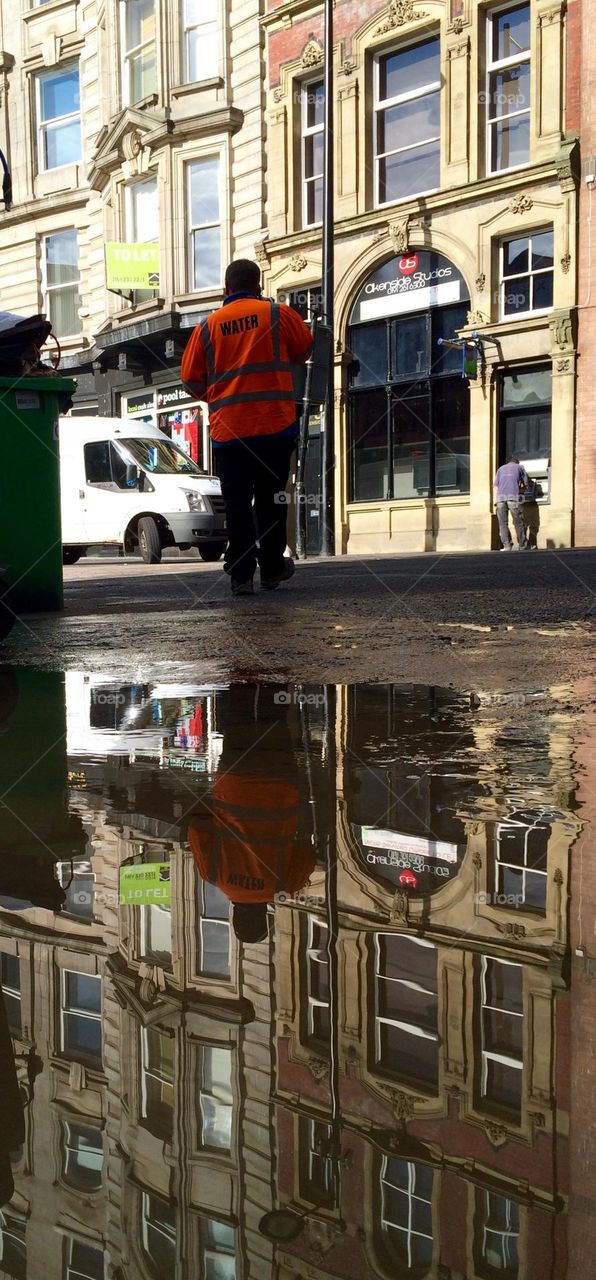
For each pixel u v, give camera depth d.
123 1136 0.47
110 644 3.93
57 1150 0.46
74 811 1.39
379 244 19.88
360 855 1.13
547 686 2.61
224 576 9.24
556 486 18.05
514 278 18.53
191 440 22.83
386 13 19.31
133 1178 0.43
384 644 3.63
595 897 0.95
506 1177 0.43
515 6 18.19
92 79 24.25
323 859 1.11
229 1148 0.46
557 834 1.22
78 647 3.85
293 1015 0.64
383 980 0.71
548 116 17.67
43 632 4.50
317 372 14.38
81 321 25.64
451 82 18.75
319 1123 0.48
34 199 25.67
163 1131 0.47
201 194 22.11
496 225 18.38
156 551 15.03
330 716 2.23
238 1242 0.39
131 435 15.93
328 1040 0.60
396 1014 0.64
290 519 14.30
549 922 0.86
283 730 2.06
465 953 0.78
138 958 0.77
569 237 17.56
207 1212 0.40
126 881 1.03
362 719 2.18
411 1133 0.48
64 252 25.73
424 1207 0.41
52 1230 0.40
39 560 5.52
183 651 3.62
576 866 1.07
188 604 5.80
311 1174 0.43
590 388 17.62
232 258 21.91
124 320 23.66
